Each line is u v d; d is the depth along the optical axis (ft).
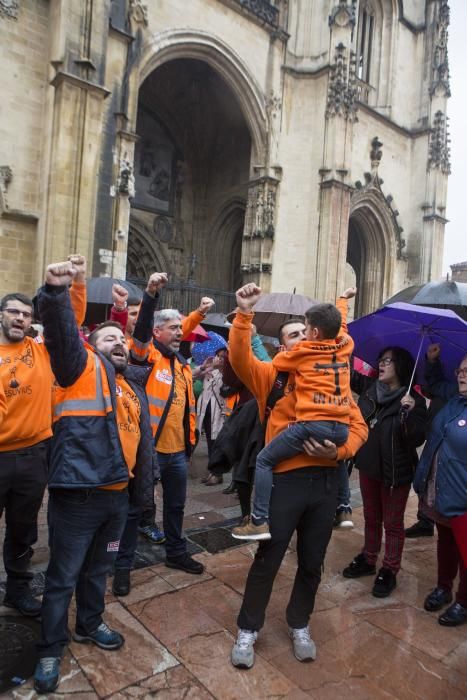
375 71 84.33
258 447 14.01
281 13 69.62
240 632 11.02
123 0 50.75
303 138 70.49
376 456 14.60
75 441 9.96
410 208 88.48
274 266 68.64
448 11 86.28
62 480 9.78
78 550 10.12
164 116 77.46
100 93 44.93
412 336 14.92
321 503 10.96
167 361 14.85
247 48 64.49
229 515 19.89
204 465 28.17
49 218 43.19
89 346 10.78
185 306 61.52
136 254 76.74
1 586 13.24
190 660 10.78
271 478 10.64
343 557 16.88
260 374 11.12
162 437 14.32
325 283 67.21
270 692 9.96
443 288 16.55
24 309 12.04
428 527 19.42
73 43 43.83
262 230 67.36
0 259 44.14
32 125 45.68
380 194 80.74
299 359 10.64
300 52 71.00
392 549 14.38
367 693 10.11
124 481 10.44
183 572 14.80
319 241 68.49
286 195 70.03
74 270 9.27
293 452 10.47
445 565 13.67
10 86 44.42
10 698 9.37
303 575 11.28
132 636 11.51
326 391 10.35
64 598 9.98
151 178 77.30
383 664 11.09
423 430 13.94
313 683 10.32
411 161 88.53
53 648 9.86
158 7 54.70
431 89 86.63
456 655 11.57
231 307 66.85
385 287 84.99
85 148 44.14
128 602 12.97
